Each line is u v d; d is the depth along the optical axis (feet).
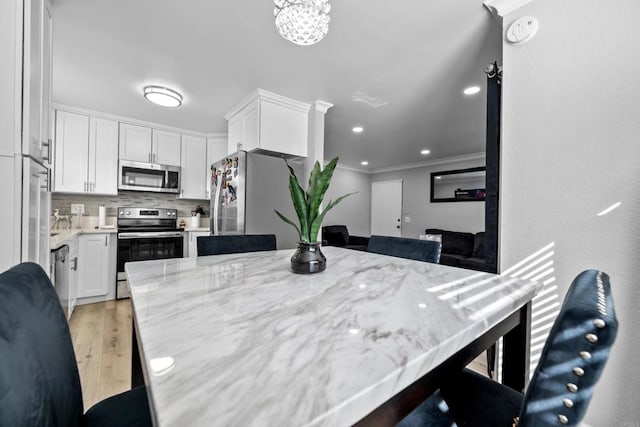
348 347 1.62
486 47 6.22
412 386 1.72
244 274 3.46
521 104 4.67
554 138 4.32
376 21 5.37
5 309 1.48
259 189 8.69
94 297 10.07
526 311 3.09
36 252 4.54
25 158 3.84
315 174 3.61
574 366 1.24
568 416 1.27
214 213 10.39
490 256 5.25
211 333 1.77
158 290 2.73
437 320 2.07
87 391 5.10
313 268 3.53
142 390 2.57
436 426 2.41
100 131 10.46
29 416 1.39
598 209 3.92
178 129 12.19
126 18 5.32
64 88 8.31
